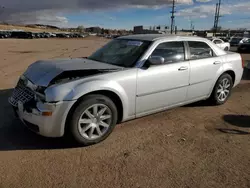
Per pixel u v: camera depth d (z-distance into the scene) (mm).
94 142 3502
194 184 2680
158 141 3658
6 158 3123
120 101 3684
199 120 4516
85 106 3305
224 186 2654
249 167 3021
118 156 3221
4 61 12914
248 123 4414
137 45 4207
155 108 4164
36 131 3289
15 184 2617
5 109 4828
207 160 3160
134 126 4184
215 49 5129
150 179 2748
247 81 8359
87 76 3453
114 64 4043
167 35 4633
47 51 21344
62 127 3223
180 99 4500
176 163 3076
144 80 3836
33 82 3438
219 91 5273
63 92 3139
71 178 2738
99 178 2748
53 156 3193
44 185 2611
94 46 31203
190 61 4523
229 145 3574
